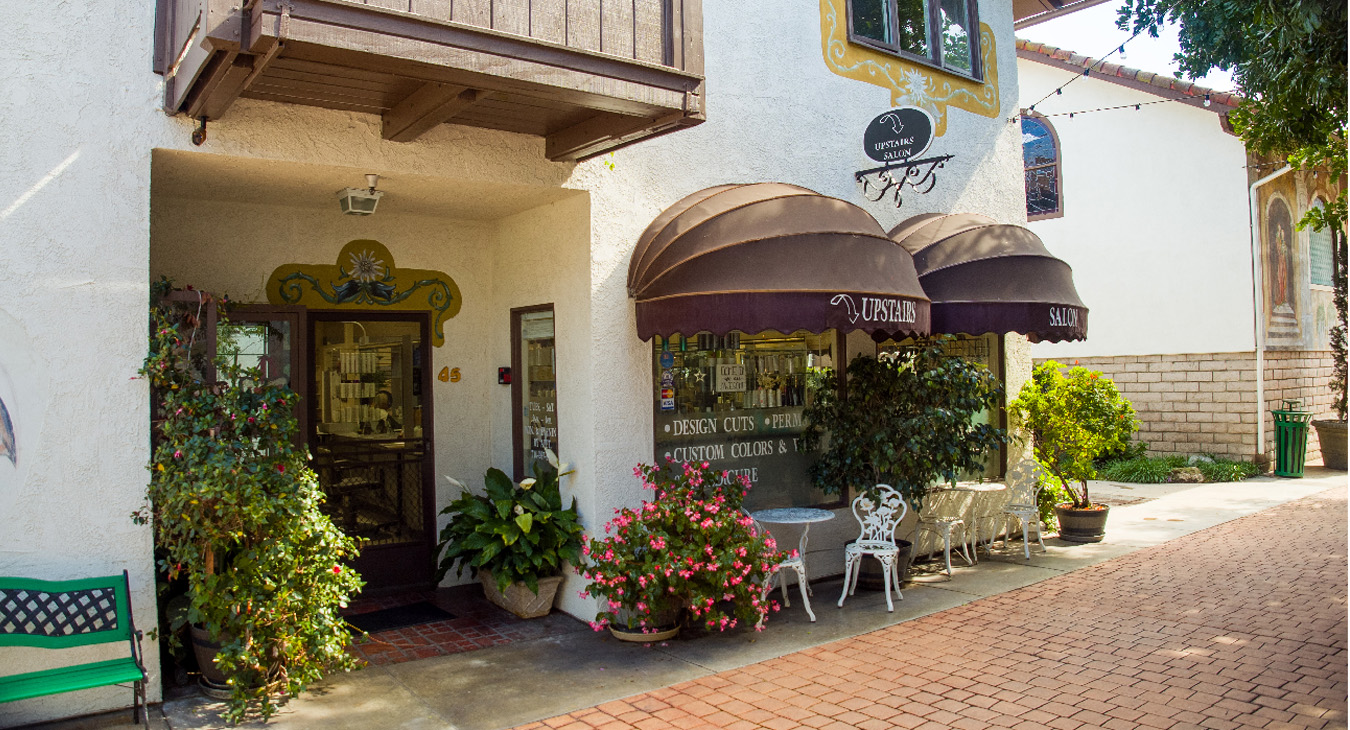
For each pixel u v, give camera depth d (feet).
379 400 26.40
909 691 18.49
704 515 22.12
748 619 22.09
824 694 18.39
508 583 23.44
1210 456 50.83
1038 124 57.00
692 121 19.63
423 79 16.76
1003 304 26.43
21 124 16.96
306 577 18.38
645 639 21.90
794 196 23.21
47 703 16.97
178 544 17.39
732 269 21.38
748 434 26.81
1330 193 59.06
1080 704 17.58
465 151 21.58
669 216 23.90
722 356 26.37
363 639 21.68
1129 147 53.42
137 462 17.90
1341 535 33.01
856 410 26.55
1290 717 16.74
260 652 17.69
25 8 17.03
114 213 17.78
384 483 26.48
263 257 24.34
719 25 26.30
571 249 24.18
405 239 26.66
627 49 18.63
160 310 18.47
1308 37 25.17
